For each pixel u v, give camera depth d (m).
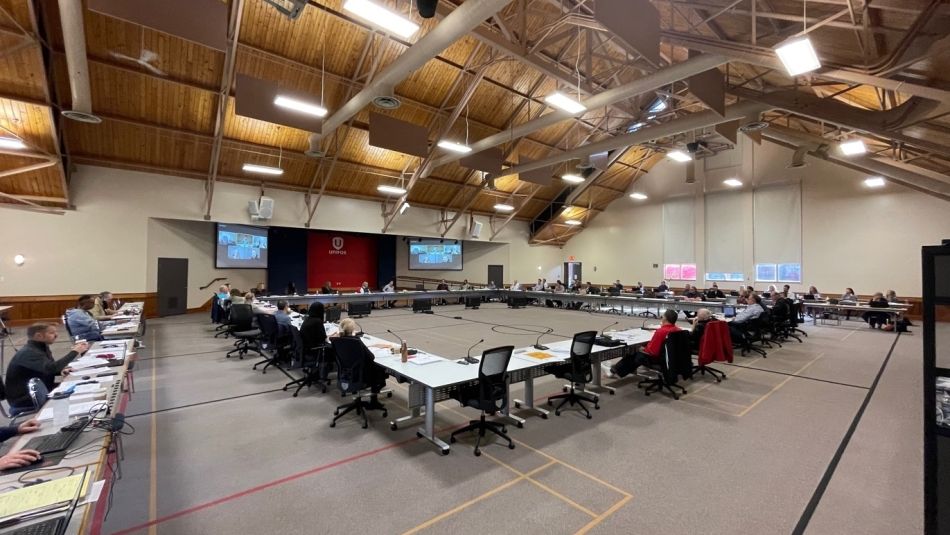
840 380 5.51
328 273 15.45
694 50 6.20
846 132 9.20
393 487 2.79
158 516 2.45
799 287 13.30
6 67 6.70
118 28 7.20
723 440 3.56
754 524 2.38
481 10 4.77
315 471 3.01
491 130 12.18
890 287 11.70
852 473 2.98
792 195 13.50
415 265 16.75
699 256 15.68
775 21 5.56
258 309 7.50
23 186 8.90
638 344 5.18
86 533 1.38
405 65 6.24
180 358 6.61
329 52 8.59
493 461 3.18
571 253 20.44
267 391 4.95
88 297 5.70
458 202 15.96
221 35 4.93
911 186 9.43
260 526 2.36
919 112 5.41
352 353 3.82
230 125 9.75
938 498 1.74
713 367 6.21
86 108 6.36
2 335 6.15
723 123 8.52
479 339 8.34
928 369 1.77
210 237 12.16
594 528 2.34
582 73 10.40
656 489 2.77
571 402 4.46
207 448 3.38
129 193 10.27
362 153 12.03
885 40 4.72
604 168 13.06
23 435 2.10
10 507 1.42
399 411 4.32
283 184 12.30
